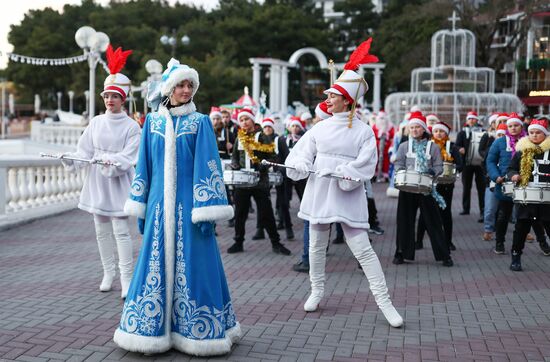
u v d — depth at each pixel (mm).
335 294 6516
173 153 4598
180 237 4555
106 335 5090
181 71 4617
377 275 5488
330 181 5508
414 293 6660
